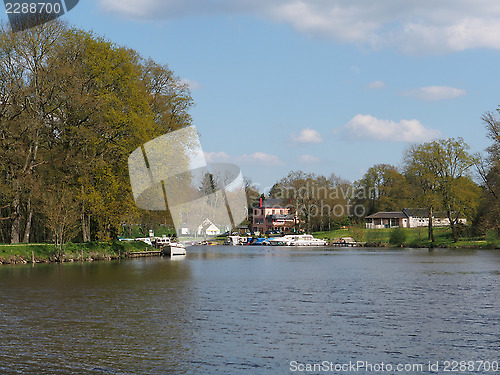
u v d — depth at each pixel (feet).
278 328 75.61
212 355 61.62
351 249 368.07
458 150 337.72
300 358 60.90
